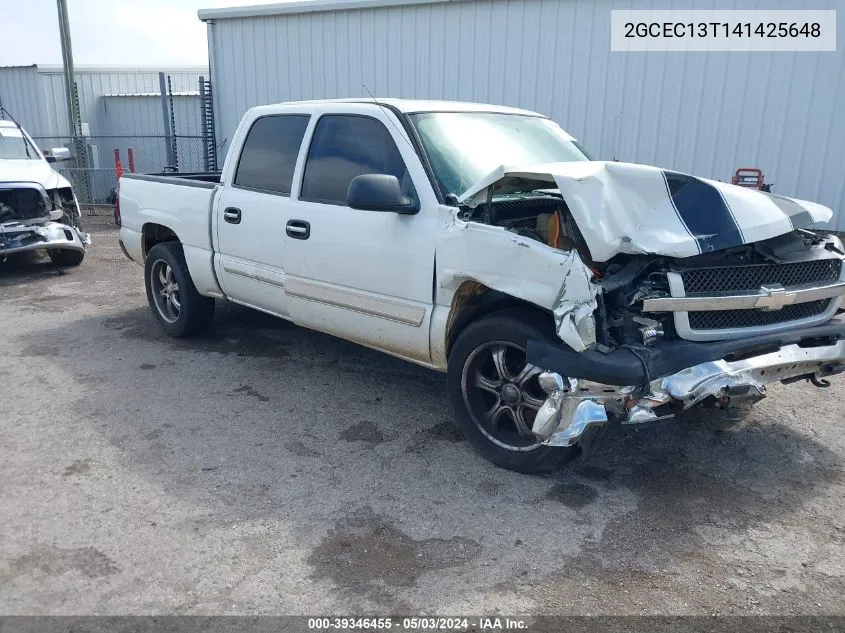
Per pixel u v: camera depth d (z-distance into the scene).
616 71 10.37
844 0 8.81
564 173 3.47
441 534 3.29
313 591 2.88
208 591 2.88
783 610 2.78
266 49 13.48
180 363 5.66
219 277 5.61
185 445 4.19
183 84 20.84
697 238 3.40
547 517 3.44
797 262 3.71
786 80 9.34
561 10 10.55
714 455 4.08
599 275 3.46
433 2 11.50
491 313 3.82
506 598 2.85
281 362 5.69
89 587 2.89
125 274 9.26
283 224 4.89
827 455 4.08
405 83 12.16
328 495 3.63
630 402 3.31
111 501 3.55
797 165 9.51
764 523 3.39
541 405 3.66
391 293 4.24
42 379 5.28
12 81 18.30
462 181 4.16
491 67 11.30
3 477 3.78
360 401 4.89
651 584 2.94
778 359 3.58
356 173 4.50
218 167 14.75
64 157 10.74
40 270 9.49
